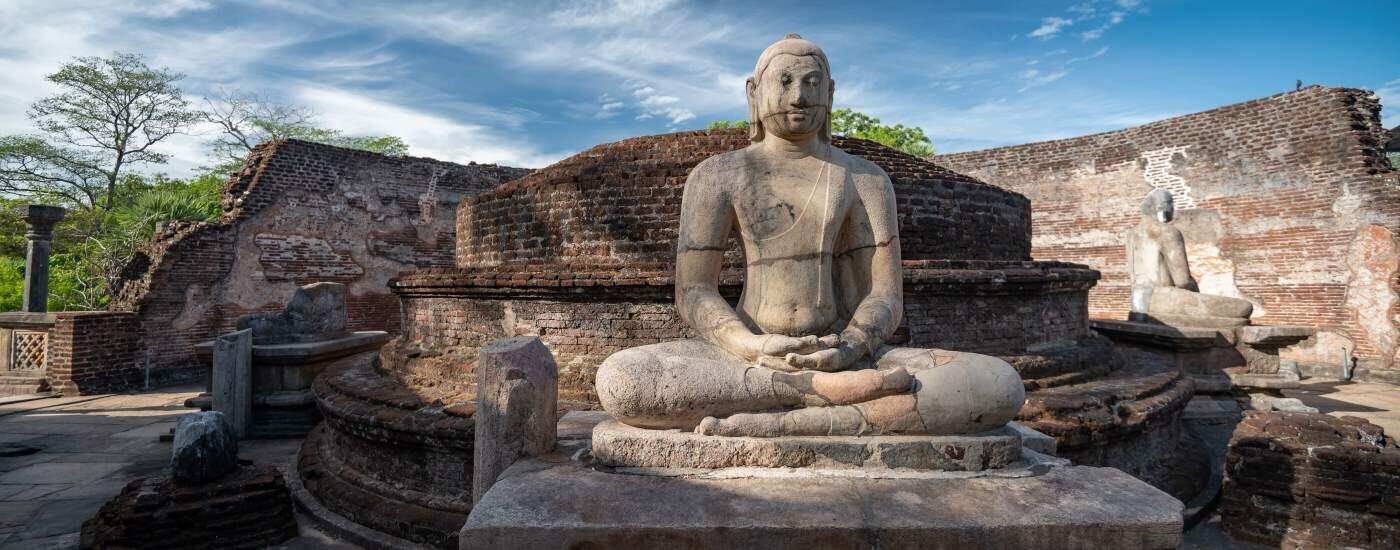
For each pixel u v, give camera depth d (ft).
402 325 29.19
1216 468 25.08
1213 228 54.49
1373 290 46.85
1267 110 52.08
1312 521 17.76
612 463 10.73
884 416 10.60
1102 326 37.52
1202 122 55.42
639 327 22.11
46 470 27.07
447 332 26.09
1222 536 19.12
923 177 27.04
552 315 23.25
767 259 12.44
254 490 19.20
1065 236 62.69
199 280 52.01
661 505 9.20
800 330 12.14
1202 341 33.32
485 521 8.73
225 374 31.24
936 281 22.00
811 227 12.44
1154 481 20.89
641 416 10.88
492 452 11.76
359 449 21.81
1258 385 33.09
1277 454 18.47
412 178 64.03
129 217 67.97
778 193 12.57
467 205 30.32
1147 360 29.35
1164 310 36.14
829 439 10.50
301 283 57.00
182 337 51.13
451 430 18.52
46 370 46.19
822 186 12.61
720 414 10.92
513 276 23.47
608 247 24.39
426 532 18.28
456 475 19.08
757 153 13.07
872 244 12.82
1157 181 57.67
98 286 63.77
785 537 8.55
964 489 9.74
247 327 33.58
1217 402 32.94
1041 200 64.08
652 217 23.80
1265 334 33.30
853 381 10.63
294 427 32.22
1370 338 47.03
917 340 21.97
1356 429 18.90
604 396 11.07
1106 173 60.64
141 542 17.51
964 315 22.99
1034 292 24.50
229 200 55.98
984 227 27.07
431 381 23.98
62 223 70.18
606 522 8.71
